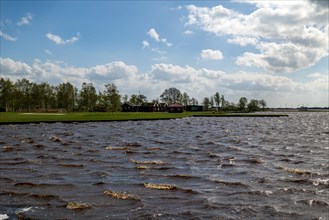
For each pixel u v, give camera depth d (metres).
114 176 18.30
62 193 14.80
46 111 155.75
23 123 62.44
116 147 31.11
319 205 13.34
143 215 12.05
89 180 17.25
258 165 22.28
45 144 32.62
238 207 13.00
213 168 21.03
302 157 26.22
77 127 57.53
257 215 12.16
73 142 34.84
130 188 15.77
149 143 35.19
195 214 12.18
